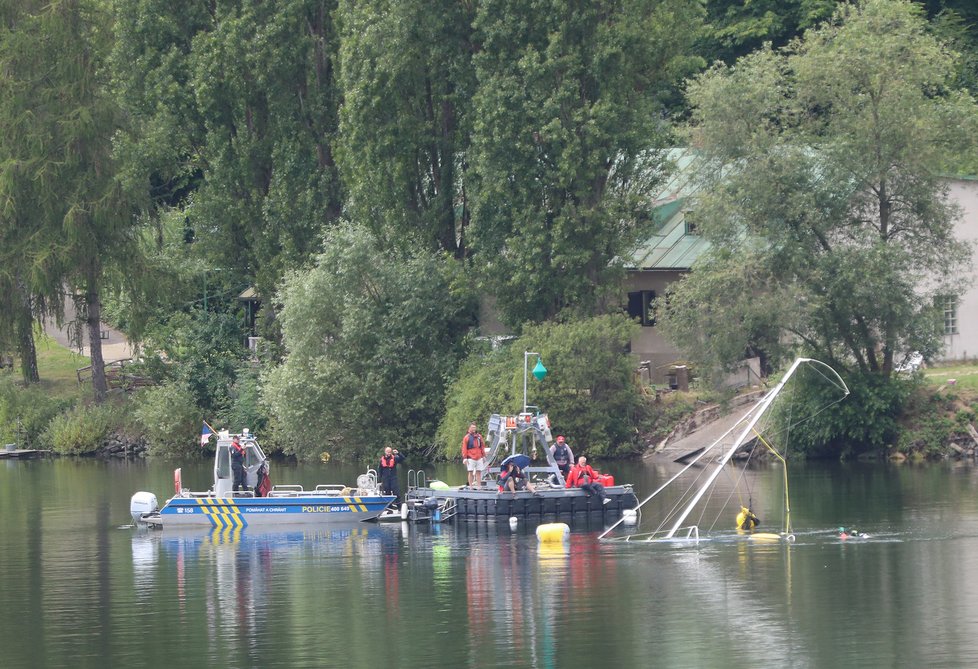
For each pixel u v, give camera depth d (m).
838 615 102.19
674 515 157.38
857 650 92.12
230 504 160.88
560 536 141.12
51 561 136.12
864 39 199.12
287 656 93.81
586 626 100.44
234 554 138.88
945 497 162.12
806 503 160.88
